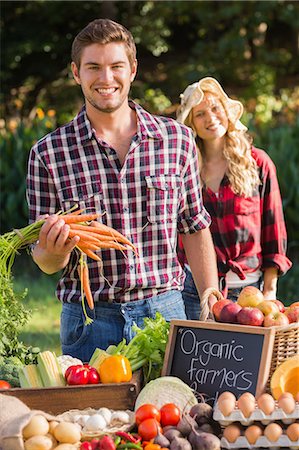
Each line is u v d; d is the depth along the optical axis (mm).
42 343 7797
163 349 3658
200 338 3529
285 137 10234
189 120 5000
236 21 19594
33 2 20156
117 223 3912
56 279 10461
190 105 4941
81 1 20328
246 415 3152
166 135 3988
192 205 4105
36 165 3959
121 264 3895
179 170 4012
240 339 3430
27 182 4016
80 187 3922
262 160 5113
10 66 20281
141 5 20688
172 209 3988
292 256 10281
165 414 3230
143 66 21203
